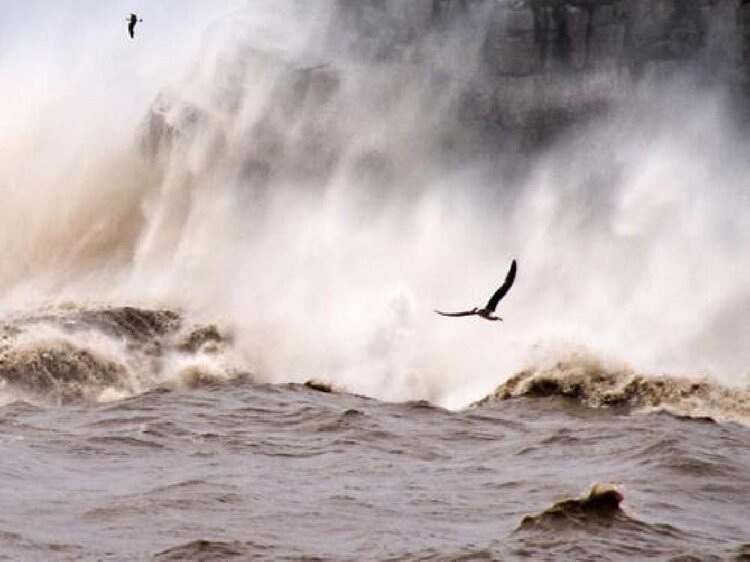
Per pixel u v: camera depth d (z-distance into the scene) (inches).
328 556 1706.4
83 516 1849.2
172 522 1834.4
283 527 1827.0
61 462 2174.0
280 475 2128.4
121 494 1963.6
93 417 2566.4
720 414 2874.0
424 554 1713.8
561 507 1861.5
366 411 2699.3
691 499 2027.6
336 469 2187.5
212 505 1919.3
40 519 1828.2
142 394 2851.9
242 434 2433.6
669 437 2362.2
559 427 2583.7
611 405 2906.0
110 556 1690.5
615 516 1844.2
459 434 2503.7
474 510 1940.2
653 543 1765.5
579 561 1690.5
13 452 2210.9
